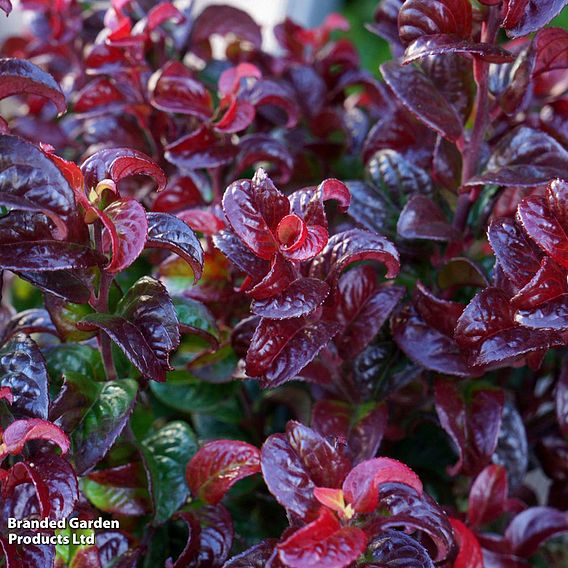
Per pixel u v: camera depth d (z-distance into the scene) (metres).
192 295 0.77
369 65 1.56
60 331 0.73
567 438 0.82
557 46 0.75
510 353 0.71
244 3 1.31
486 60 0.73
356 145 0.92
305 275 0.72
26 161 0.66
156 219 0.70
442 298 0.78
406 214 0.76
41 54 0.92
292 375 0.70
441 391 0.76
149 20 0.80
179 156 0.79
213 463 0.73
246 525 0.81
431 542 0.74
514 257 0.71
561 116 0.79
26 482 0.69
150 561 0.76
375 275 0.75
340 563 0.64
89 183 0.69
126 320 0.70
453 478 0.85
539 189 0.78
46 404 0.69
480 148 0.76
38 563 0.68
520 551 0.80
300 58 0.94
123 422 0.71
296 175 0.90
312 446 0.68
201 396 0.82
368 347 0.77
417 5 0.72
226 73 0.78
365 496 0.66
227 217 0.69
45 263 0.67
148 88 0.83
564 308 0.69
